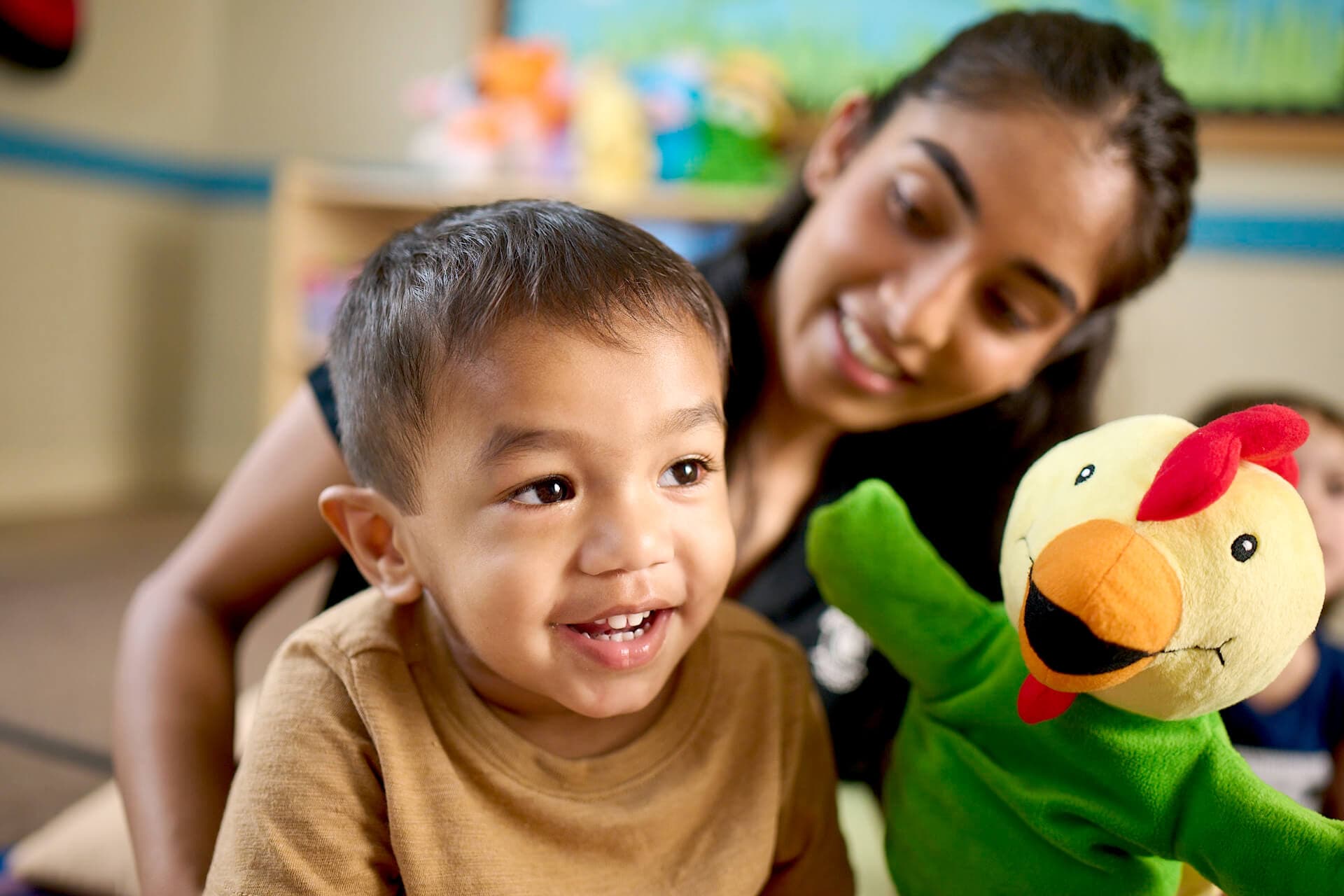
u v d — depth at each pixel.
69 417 2.61
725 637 0.61
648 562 0.47
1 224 2.36
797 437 0.88
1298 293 2.11
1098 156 0.67
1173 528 0.39
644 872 0.53
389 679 0.52
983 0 2.21
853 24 2.29
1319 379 2.11
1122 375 1.95
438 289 0.50
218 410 2.97
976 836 0.50
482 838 0.50
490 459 0.46
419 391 0.48
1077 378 0.88
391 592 0.53
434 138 2.35
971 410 0.88
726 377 0.58
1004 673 0.49
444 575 0.49
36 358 2.49
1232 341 2.15
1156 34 2.10
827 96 2.31
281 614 1.78
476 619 0.47
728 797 0.56
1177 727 0.45
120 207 2.68
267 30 2.84
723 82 2.22
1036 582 0.40
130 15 2.62
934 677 0.52
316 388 0.74
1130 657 0.38
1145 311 2.18
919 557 0.53
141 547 2.21
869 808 0.87
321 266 2.44
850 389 0.76
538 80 2.25
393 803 0.49
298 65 2.81
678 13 2.41
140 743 0.63
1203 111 2.10
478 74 2.31
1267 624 0.39
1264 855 0.42
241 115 2.88
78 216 2.56
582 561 0.46
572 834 0.51
